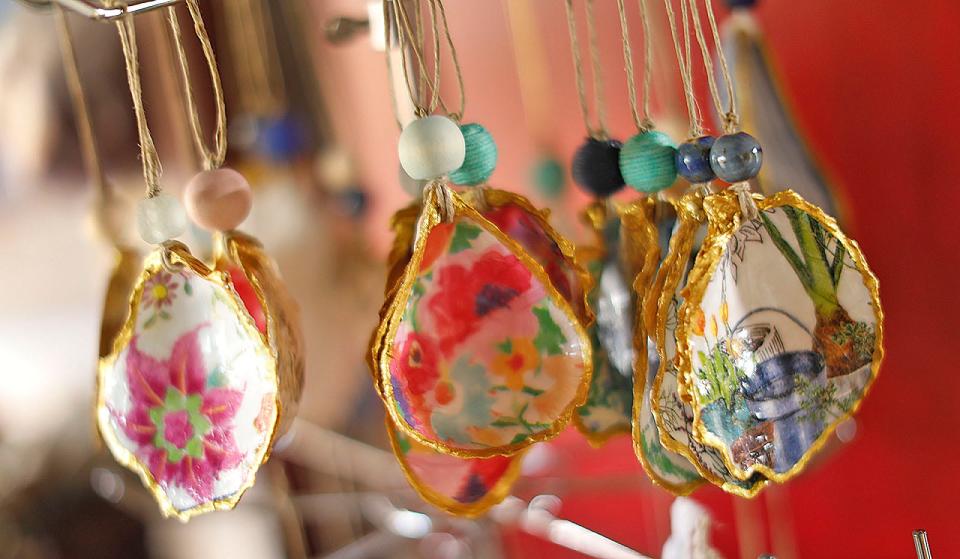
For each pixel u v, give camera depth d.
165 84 0.76
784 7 0.70
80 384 0.75
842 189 0.67
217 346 0.53
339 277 0.78
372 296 0.79
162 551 0.77
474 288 0.52
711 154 0.51
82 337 0.75
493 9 0.76
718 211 0.50
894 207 0.69
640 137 0.54
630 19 0.72
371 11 0.62
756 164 0.50
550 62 0.74
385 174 0.80
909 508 0.71
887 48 0.68
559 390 0.52
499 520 0.69
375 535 0.75
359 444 0.77
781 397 0.52
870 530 0.72
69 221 0.75
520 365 0.53
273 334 0.52
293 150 0.78
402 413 0.51
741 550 0.74
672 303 0.51
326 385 0.78
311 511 0.78
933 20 0.67
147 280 0.52
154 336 0.53
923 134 0.68
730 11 0.63
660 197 0.55
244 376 0.52
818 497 0.73
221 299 0.52
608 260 0.58
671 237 0.52
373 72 0.79
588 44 0.73
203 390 0.53
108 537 0.76
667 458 0.52
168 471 0.53
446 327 0.53
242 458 0.52
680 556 0.62
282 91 0.80
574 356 0.52
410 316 0.52
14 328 0.75
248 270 0.53
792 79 0.71
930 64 0.67
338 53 0.80
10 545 0.74
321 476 0.78
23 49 0.74
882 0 0.68
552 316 0.52
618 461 0.75
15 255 0.75
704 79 0.69
